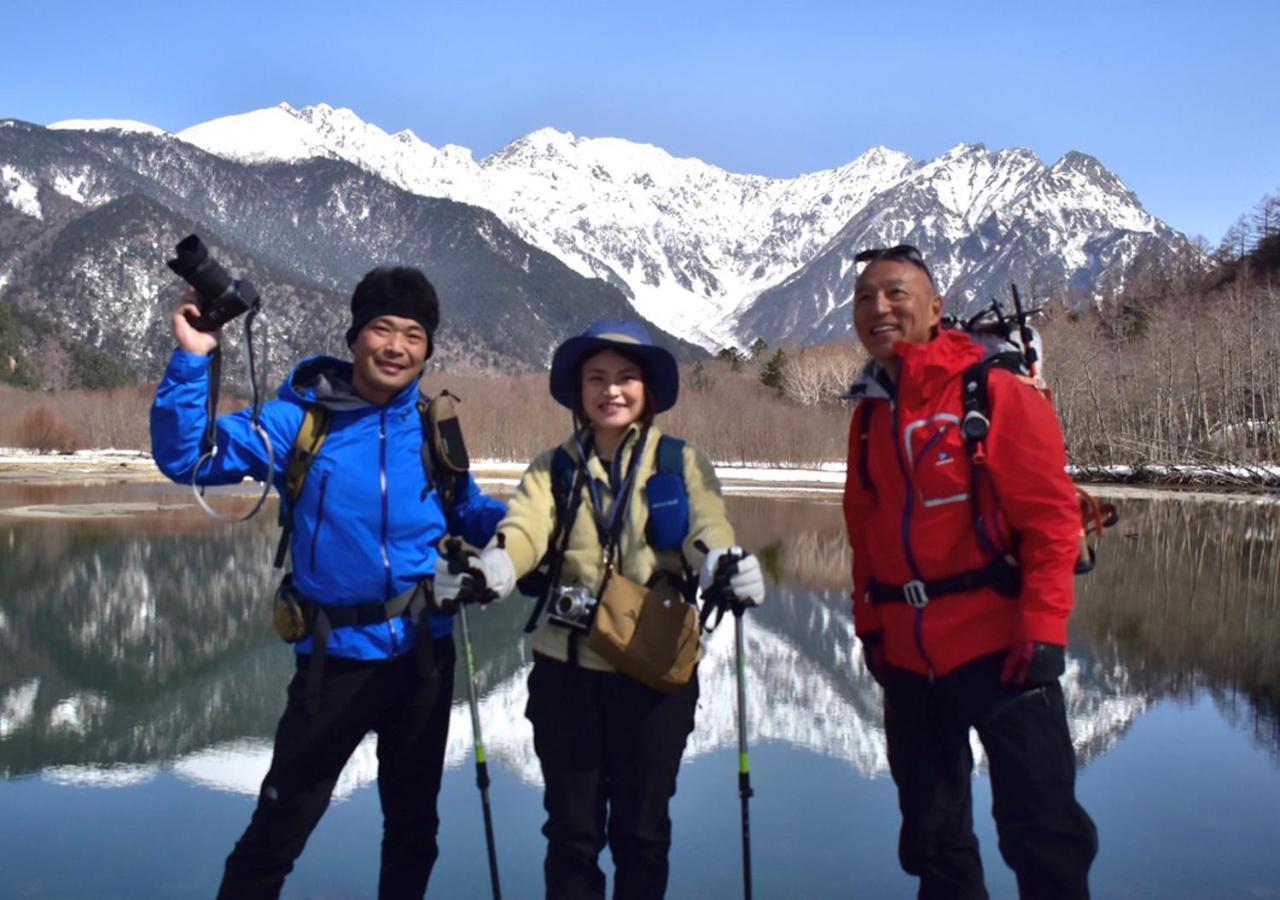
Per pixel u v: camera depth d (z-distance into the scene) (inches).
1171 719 244.4
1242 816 183.5
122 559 517.3
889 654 130.0
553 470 132.2
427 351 135.0
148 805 188.5
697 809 189.8
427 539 134.0
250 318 133.0
